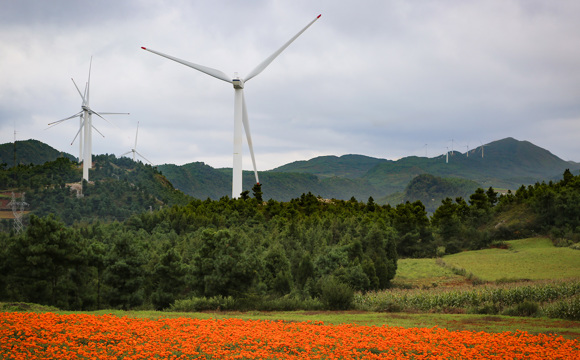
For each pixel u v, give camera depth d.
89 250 66.50
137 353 22.97
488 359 23.95
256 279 60.88
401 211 152.50
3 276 64.50
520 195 175.38
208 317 38.16
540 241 137.88
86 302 66.38
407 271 108.50
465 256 129.00
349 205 183.88
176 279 62.22
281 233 114.88
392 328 30.97
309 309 51.53
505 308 51.38
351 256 85.25
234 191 152.88
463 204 171.12
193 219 141.50
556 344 27.22
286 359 23.36
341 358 24.05
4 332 24.61
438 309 53.12
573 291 57.62
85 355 22.66
